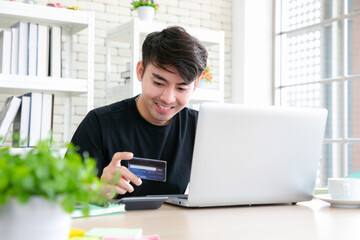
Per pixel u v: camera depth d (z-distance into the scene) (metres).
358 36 3.94
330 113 4.25
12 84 2.67
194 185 1.24
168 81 1.45
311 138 1.38
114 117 1.70
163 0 3.94
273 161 1.33
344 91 3.93
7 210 0.58
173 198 1.36
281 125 1.32
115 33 3.41
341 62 4.12
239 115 1.25
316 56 4.25
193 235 0.90
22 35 2.74
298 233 0.93
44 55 2.80
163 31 1.45
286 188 1.37
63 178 0.57
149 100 1.52
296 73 4.29
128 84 3.19
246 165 1.30
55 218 0.61
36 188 0.57
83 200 0.59
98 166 1.64
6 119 2.66
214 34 3.49
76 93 3.12
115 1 3.72
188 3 4.06
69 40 3.19
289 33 4.27
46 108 2.79
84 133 1.66
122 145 1.68
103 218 1.09
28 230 0.59
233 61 4.26
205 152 1.23
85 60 3.58
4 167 0.57
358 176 1.56
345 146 3.99
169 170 1.72
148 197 1.26
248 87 4.17
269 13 4.28
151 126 1.70
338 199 1.34
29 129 2.73
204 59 1.46
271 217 1.15
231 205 1.34
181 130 1.77
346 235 0.91
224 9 4.25
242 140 1.27
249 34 4.18
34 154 0.62
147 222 1.04
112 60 3.69
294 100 4.28
